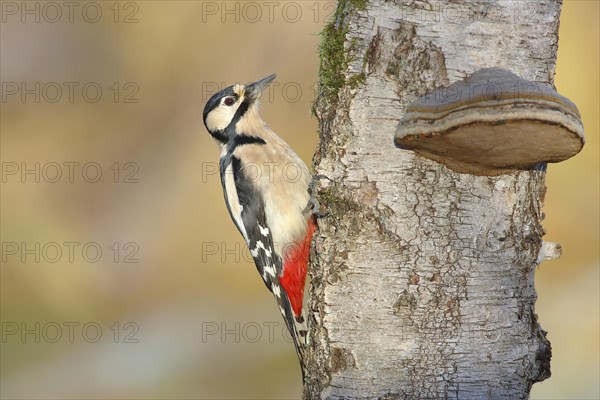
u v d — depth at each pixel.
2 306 14.03
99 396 12.84
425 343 5.75
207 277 14.24
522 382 5.80
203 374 12.92
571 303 11.56
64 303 14.17
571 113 5.07
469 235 5.72
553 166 12.62
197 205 14.58
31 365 13.33
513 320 5.79
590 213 12.36
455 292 5.73
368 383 5.86
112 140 15.12
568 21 12.96
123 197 14.87
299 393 12.38
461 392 5.71
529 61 5.74
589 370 10.60
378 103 5.83
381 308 5.83
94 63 15.38
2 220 14.59
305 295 10.48
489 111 4.99
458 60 5.68
